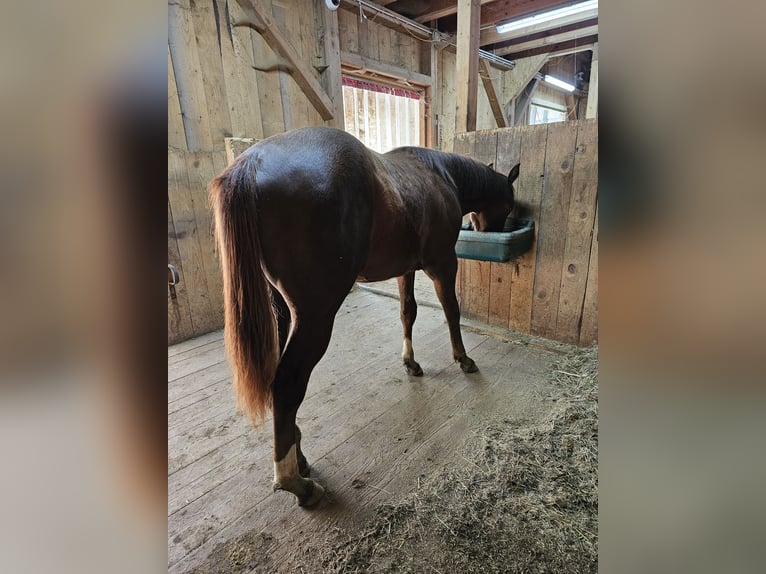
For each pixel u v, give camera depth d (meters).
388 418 1.56
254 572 0.96
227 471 1.30
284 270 1.04
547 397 1.68
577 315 2.09
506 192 1.97
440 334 2.36
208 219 2.39
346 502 1.16
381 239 1.30
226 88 2.54
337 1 2.89
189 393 1.77
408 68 4.15
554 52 5.35
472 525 1.07
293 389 1.08
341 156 1.13
